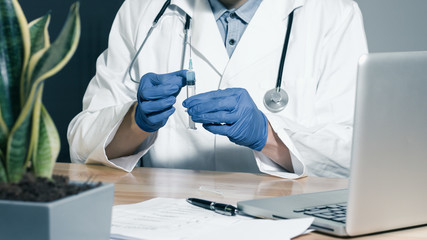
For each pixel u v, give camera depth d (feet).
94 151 3.90
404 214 2.10
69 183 1.64
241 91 3.67
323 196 2.66
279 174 3.64
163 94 3.74
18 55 1.58
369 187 1.94
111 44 5.35
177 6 5.13
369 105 1.85
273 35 4.80
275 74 4.76
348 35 5.05
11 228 1.40
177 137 4.95
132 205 2.44
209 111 3.53
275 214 2.29
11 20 1.57
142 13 5.28
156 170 3.85
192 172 3.76
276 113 4.71
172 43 5.05
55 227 1.39
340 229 2.03
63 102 5.36
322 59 4.98
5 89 1.55
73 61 5.50
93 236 1.57
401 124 1.95
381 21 8.38
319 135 4.34
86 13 5.68
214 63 4.75
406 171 2.03
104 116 4.25
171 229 2.01
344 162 4.38
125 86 5.09
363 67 1.82
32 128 1.54
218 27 4.97
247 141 3.75
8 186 1.44
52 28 5.13
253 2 4.91
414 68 1.94
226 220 2.20
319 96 4.85
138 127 4.07
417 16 8.25
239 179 3.48
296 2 4.92
